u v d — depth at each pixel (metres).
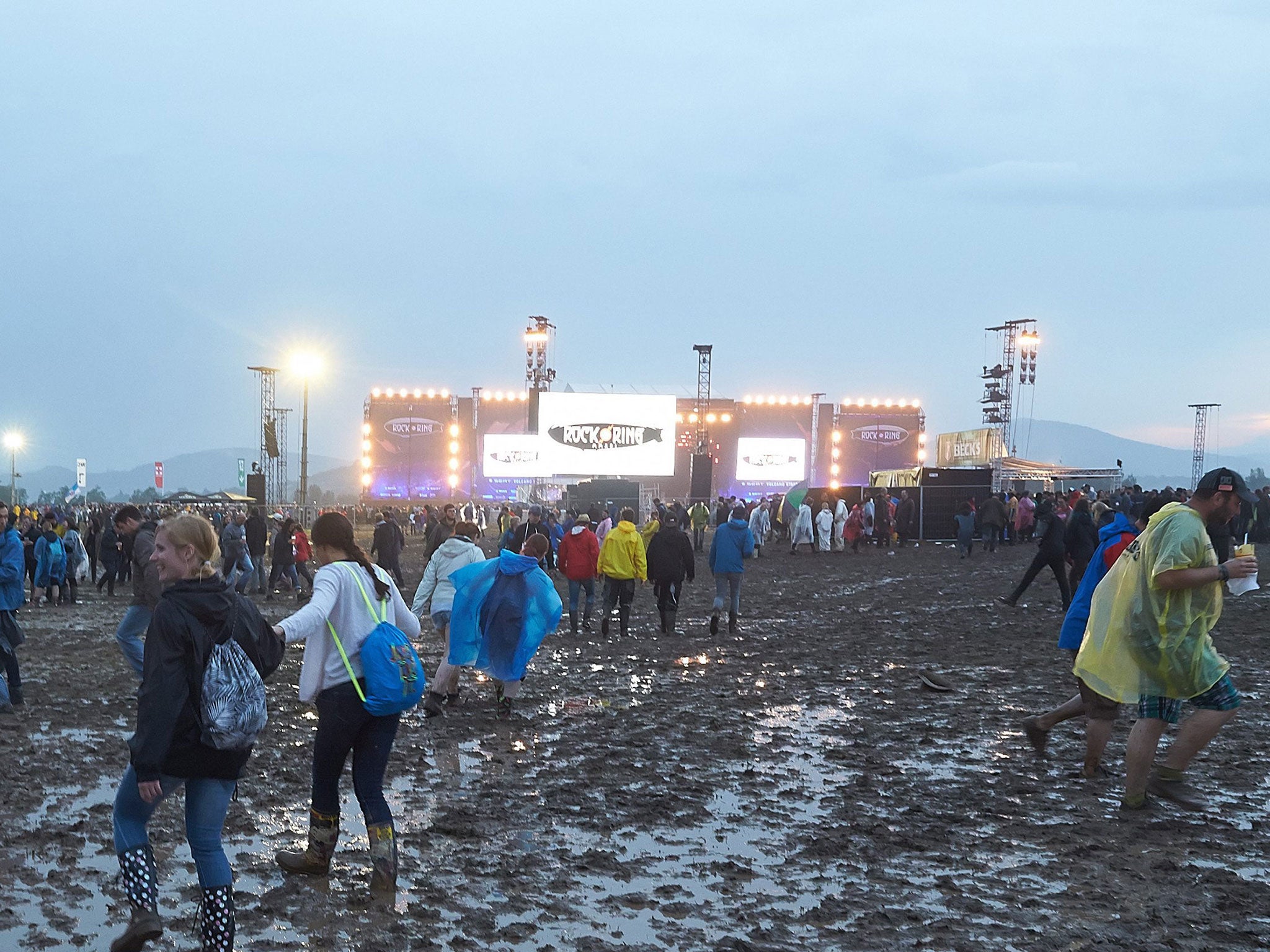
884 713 11.09
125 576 29.50
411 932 5.32
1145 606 7.33
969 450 59.81
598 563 17.70
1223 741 9.67
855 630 18.33
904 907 5.67
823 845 6.70
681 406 79.44
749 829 7.08
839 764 8.88
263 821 7.23
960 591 25.58
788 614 21.17
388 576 6.18
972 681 13.07
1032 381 75.06
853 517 41.53
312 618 5.54
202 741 4.66
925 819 7.26
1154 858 6.46
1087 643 7.71
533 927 5.38
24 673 13.90
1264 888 5.91
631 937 5.27
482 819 7.27
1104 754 9.13
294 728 10.40
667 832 7.00
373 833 5.92
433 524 24.55
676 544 17.78
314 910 5.61
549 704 11.71
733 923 5.46
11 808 7.50
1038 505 41.62
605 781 8.32
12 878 6.05
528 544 11.06
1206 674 7.30
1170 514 7.29
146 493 170.88
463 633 10.93
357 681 5.88
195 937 5.22
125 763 8.88
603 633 17.70
